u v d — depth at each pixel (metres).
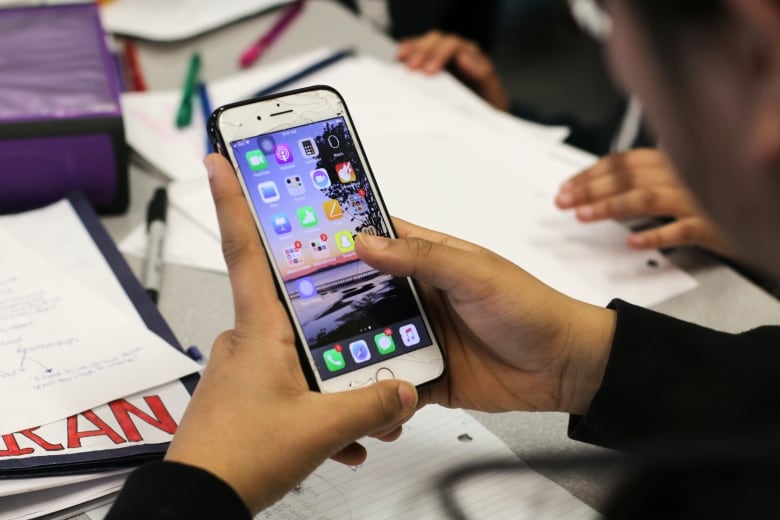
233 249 0.50
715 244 0.75
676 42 0.22
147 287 0.69
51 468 0.51
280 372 0.47
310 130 0.56
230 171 0.51
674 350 0.54
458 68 1.13
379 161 0.84
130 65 1.02
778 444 0.37
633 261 0.75
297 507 0.52
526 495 0.53
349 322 0.53
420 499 0.52
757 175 0.21
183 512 0.40
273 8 1.18
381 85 1.00
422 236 0.59
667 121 0.24
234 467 0.43
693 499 0.38
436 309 0.59
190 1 1.16
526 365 0.57
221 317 0.68
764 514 0.36
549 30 1.65
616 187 0.80
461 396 0.60
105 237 0.72
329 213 0.55
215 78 1.03
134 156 0.87
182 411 0.56
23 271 0.67
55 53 0.82
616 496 0.40
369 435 0.54
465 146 0.89
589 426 0.55
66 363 0.59
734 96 0.21
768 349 0.54
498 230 0.77
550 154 0.90
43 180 0.75
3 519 0.49
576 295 0.70
